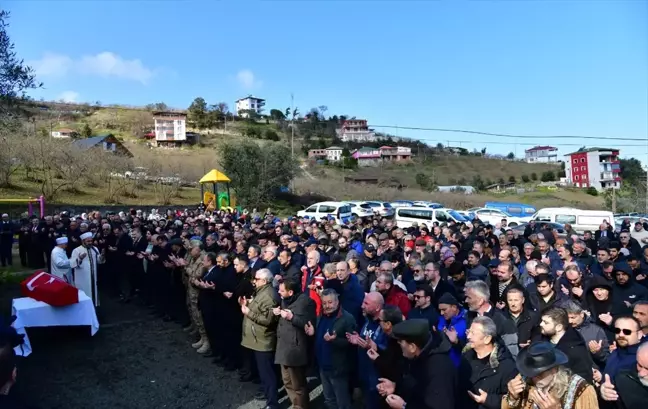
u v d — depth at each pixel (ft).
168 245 31.30
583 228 77.36
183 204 124.88
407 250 30.37
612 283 20.89
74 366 23.52
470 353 12.05
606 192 205.05
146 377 22.30
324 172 233.55
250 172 131.95
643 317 13.52
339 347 16.11
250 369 21.68
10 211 87.45
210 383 21.65
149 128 300.40
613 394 11.23
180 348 26.32
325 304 16.39
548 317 12.70
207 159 205.16
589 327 15.44
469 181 268.41
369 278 24.84
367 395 15.25
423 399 10.58
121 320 31.50
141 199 123.54
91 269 33.04
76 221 44.91
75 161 116.78
